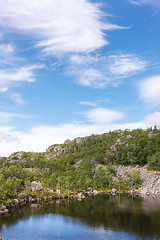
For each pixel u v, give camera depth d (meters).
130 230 81.50
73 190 198.88
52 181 199.12
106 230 82.75
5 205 134.75
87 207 128.38
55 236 78.19
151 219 95.44
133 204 132.12
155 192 178.25
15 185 169.00
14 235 80.44
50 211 119.69
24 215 110.94
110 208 122.31
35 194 178.88
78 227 88.12
